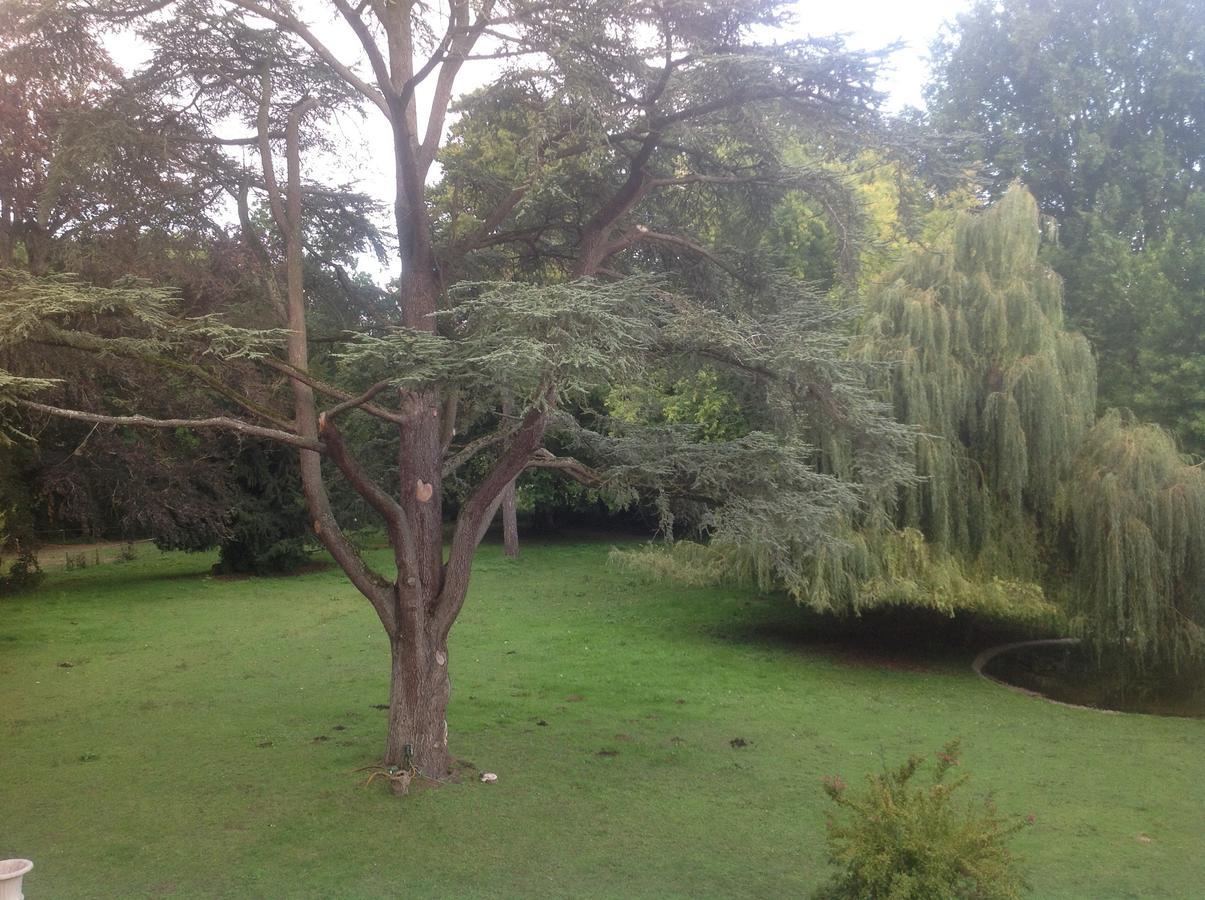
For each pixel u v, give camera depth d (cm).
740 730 1182
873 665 1645
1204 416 1781
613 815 854
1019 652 1823
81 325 827
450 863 731
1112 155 2342
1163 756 1146
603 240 1060
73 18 861
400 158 947
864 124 918
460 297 999
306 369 938
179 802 852
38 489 2102
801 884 713
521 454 953
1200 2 2317
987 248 1616
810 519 939
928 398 1511
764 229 1155
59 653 1576
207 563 3061
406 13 978
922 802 590
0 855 732
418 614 918
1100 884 746
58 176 877
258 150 1045
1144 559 1428
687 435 1038
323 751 1012
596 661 1582
